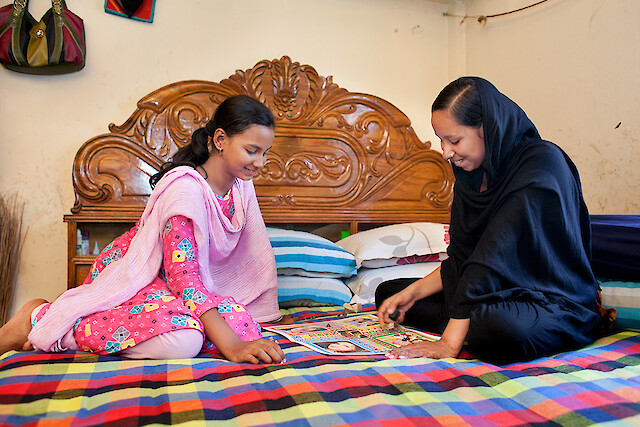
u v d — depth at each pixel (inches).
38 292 113.7
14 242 110.7
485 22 138.9
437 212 133.4
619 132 103.7
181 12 123.0
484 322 53.7
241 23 127.3
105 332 56.4
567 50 115.3
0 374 47.4
